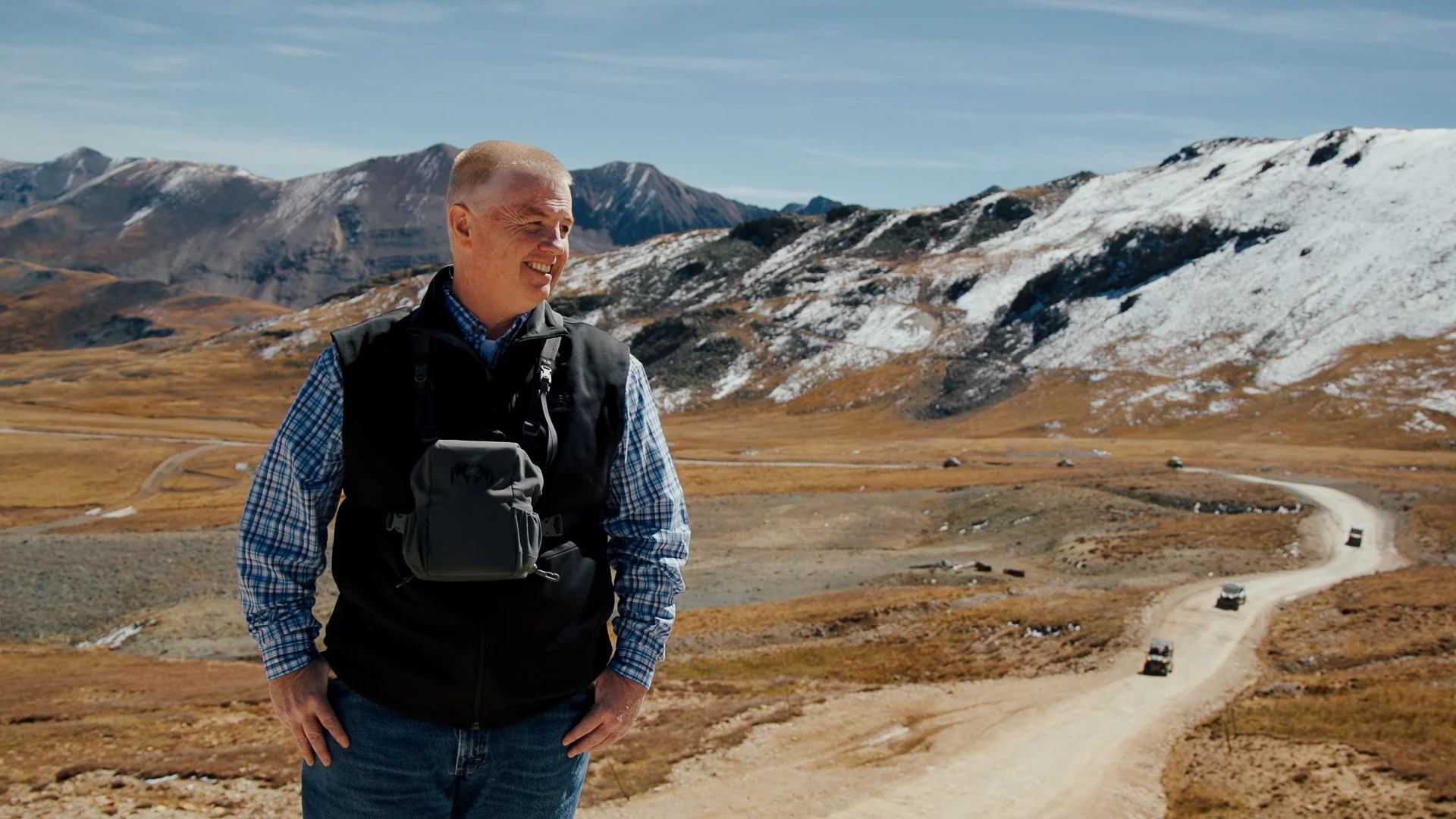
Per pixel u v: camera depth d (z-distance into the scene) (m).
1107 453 124.19
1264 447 127.81
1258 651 33.53
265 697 21.73
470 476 2.12
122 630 50.50
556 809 2.48
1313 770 17.25
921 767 17.81
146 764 13.14
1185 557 58.09
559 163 2.43
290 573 2.33
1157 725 23.11
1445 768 16.03
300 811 11.73
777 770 16.75
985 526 78.00
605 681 2.49
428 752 2.33
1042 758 19.36
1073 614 40.25
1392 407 148.88
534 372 2.38
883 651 38.97
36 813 11.32
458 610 2.22
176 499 107.88
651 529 2.58
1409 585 41.06
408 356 2.35
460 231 2.32
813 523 82.31
